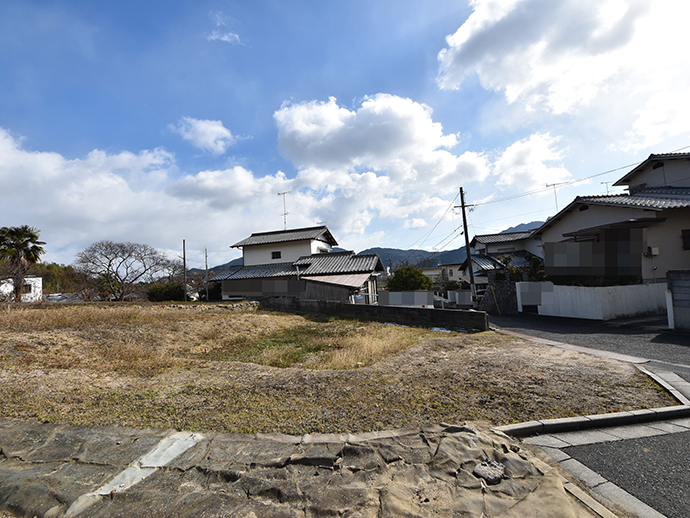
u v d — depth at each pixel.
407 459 2.55
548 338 8.12
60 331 7.52
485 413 3.53
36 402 3.81
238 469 2.45
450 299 22.78
